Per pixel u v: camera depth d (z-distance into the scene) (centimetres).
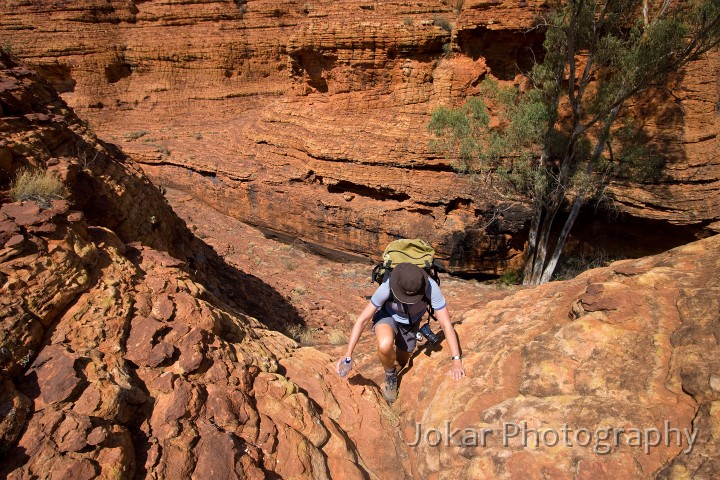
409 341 412
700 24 1173
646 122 1692
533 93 1515
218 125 2864
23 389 282
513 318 446
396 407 420
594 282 429
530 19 1625
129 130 2923
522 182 1561
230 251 1738
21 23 2870
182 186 2400
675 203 1560
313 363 471
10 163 461
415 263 383
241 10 3009
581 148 1516
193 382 335
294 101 2252
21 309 313
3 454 246
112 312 361
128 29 3045
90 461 249
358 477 328
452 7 1947
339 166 1934
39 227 367
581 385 327
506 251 1739
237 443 302
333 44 1955
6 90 559
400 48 1886
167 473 272
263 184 2102
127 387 302
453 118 1522
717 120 1655
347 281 1570
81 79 2927
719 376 282
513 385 360
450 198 1734
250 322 577
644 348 331
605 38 1375
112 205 604
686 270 388
